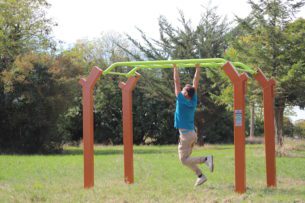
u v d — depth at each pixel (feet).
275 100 77.46
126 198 28.43
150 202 27.07
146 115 137.90
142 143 140.36
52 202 27.78
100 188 32.91
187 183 36.27
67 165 55.26
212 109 116.47
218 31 117.70
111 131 138.82
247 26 76.02
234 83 30.58
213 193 30.48
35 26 122.52
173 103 124.47
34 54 95.91
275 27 72.54
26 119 95.66
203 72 112.88
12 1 116.37
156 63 32.68
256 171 48.06
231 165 54.08
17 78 90.58
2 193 31.71
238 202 26.86
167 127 138.10
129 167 36.37
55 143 98.99
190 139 31.55
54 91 94.32
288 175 45.09
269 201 27.07
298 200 27.45
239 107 30.48
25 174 46.24
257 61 73.92
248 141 121.49
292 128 141.28
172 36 120.57
